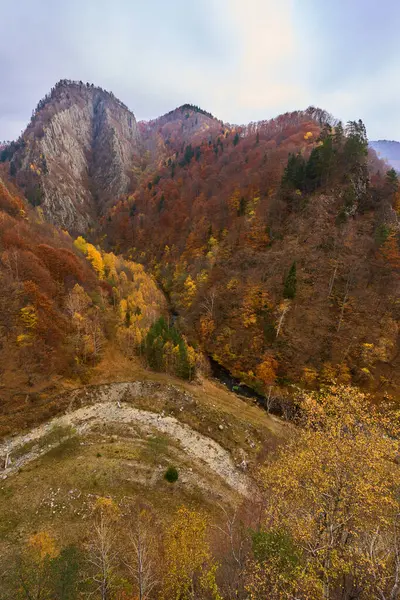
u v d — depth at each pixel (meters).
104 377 56.88
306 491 19.61
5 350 51.06
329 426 20.64
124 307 77.62
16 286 59.81
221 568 22.06
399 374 60.97
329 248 82.62
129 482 36.56
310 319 72.44
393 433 19.81
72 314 62.88
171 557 23.08
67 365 55.31
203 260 108.62
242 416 54.09
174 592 21.52
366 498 16.78
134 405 51.84
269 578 16.84
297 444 27.64
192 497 36.72
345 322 69.75
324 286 76.69
